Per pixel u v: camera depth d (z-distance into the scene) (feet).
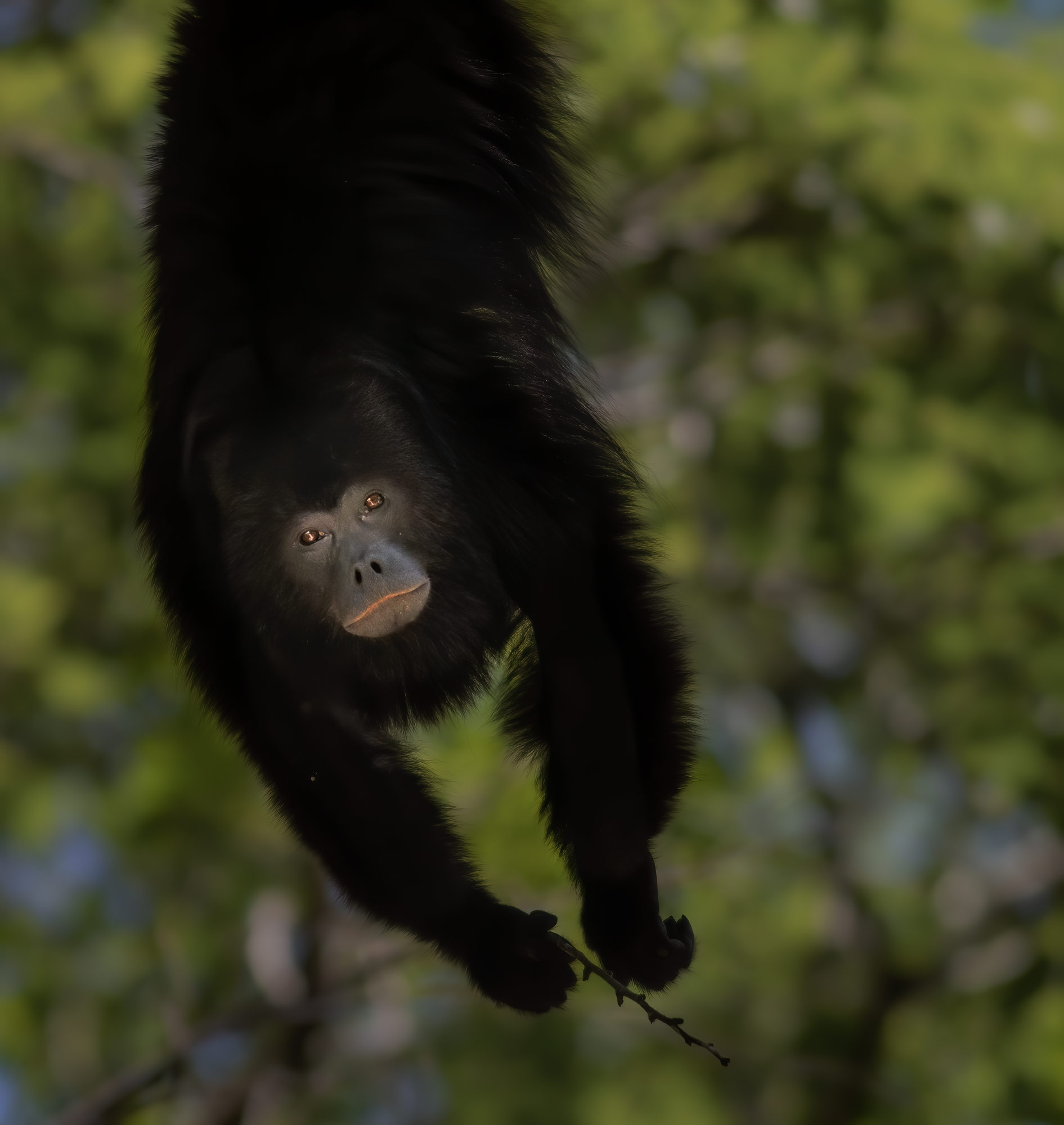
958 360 47.96
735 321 48.85
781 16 41.98
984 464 47.85
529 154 21.86
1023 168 42.22
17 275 45.42
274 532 19.44
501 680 21.86
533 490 20.22
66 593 44.50
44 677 42.91
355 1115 51.67
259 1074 43.21
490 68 21.35
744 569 52.31
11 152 44.60
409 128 20.81
